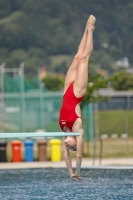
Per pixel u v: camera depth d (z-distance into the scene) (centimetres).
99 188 2723
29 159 4925
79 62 2353
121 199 2362
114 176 3222
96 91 6316
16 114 7250
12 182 3108
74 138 2311
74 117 2278
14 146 4922
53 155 4950
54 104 7781
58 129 7562
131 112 12506
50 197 2481
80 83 2302
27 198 2475
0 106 7206
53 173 3525
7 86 7419
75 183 2947
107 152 5922
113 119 12019
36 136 2209
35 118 7500
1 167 4169
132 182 2928
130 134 11162
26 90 7631
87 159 4972
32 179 3228
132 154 5472
